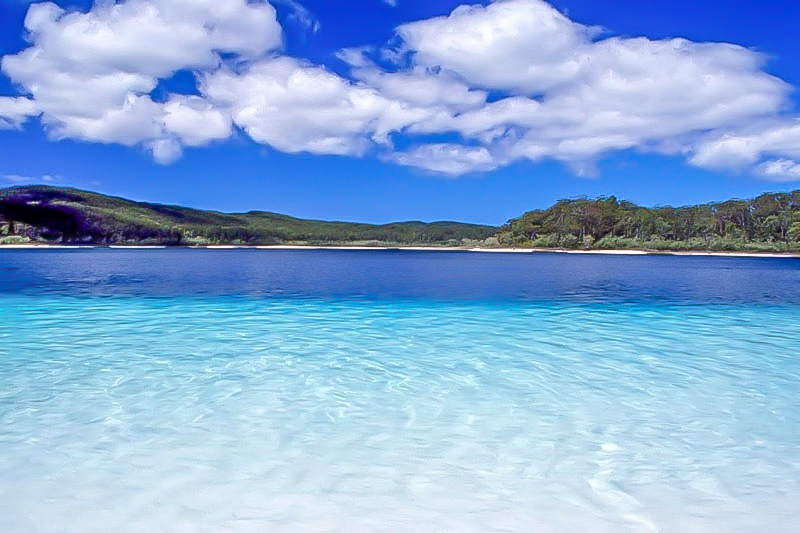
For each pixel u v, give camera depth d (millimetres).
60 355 9102
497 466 4781
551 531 3740
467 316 14203
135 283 24078
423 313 14719
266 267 40406
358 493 4254
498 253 109250
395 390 7109
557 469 4727
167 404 6449
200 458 4887
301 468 4699
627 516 3938
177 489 4293
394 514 3947
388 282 25938
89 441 5266
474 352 9602
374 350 9711
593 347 10102
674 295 20359
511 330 11977
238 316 13867
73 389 7031
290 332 11547
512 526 3797
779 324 13055
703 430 5707
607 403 6617
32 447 5113
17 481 4410
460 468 4734
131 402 6504
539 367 8461
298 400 6656
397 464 4801
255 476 4535
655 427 5785
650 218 117125
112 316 13680
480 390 7152
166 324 12500
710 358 9203
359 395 6883
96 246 122938
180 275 29750
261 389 7117
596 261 63875
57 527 3727
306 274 31984
